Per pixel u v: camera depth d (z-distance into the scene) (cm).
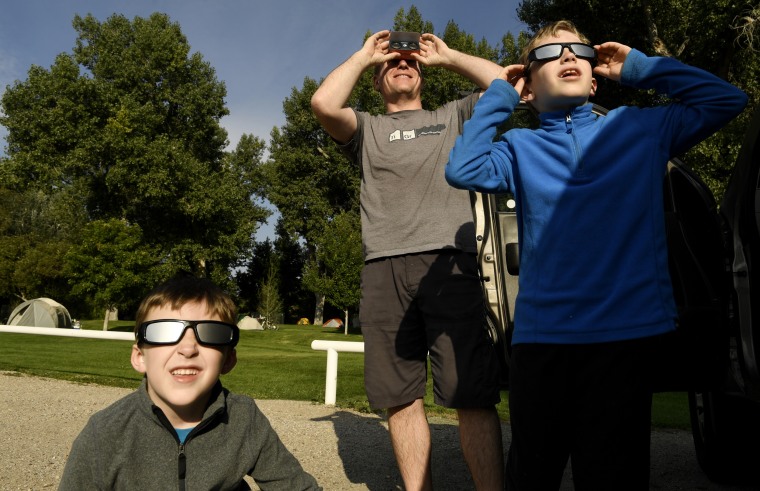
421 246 254
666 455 424
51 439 408
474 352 247
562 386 180
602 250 178
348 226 3291
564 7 1770
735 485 345
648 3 1609
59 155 3453
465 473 357
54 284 4100
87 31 3803
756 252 264
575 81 196
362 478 342
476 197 360
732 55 1611
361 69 271
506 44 3353
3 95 3434
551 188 187
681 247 272
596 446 172
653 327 171
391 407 259
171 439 178
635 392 170
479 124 200
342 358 1347
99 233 2897
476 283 255
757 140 277
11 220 4438
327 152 4056
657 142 186
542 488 188
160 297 183
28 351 1251
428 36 281
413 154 263
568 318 177
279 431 458
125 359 1082
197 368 178
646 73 199
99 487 172
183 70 3716
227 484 186
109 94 3475
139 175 3319
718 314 258
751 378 264
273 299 3822
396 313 259
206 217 3472
